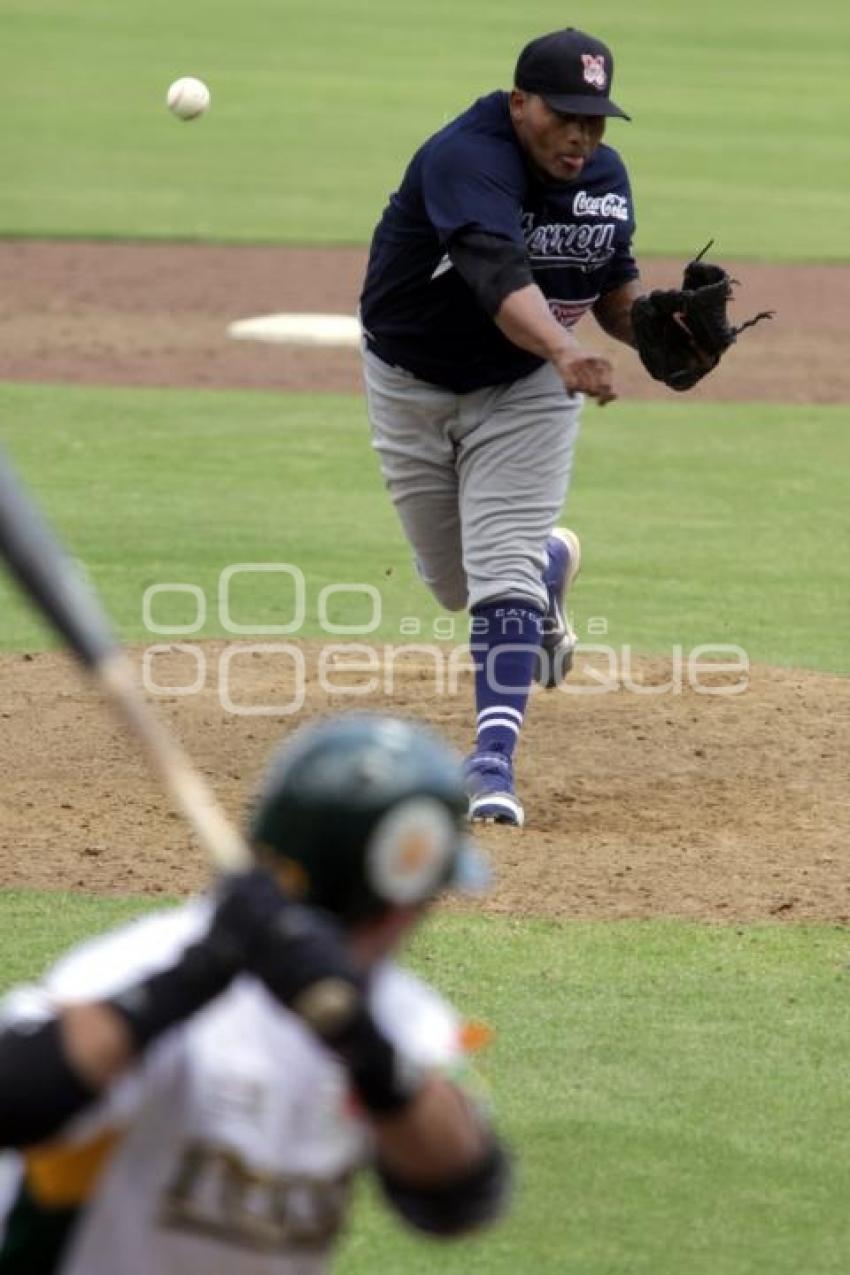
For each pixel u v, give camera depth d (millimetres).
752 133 110000
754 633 35781
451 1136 9258
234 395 55000
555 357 23656
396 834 9133
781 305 68625
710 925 22719
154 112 111250
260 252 76125
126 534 41281
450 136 25000
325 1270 9805
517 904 23141
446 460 26750
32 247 76000
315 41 142250
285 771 9359
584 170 25688
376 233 26312
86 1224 9367
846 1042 19875
